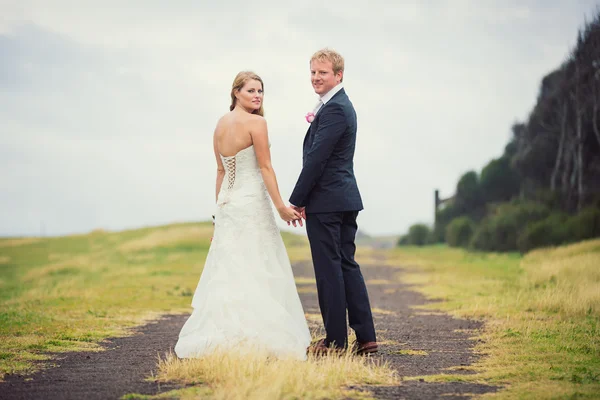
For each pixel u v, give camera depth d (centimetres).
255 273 621
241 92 645
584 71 2745
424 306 1169
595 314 913
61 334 792
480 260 2511
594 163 2922
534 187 3416
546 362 596
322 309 636
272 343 593
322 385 490
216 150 661
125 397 461
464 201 4497
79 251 3841
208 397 446
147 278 1842
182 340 616
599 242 2184
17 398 466
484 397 462
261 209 638
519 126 4084
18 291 1568
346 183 631
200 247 3334
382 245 8850
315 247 632
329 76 629
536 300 1061
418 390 488
